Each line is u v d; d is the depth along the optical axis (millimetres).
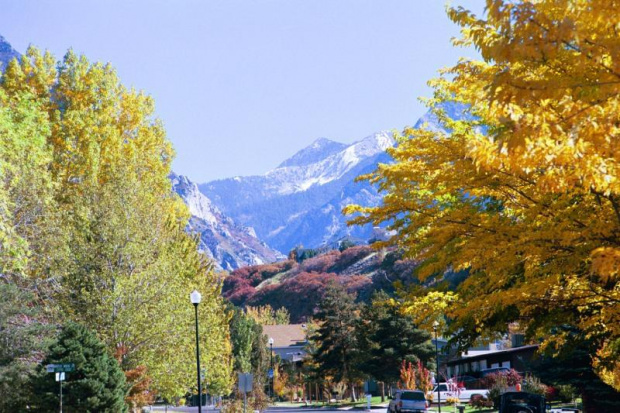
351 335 81250
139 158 48562
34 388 32875
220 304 63031
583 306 13094
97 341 34562
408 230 13453
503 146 7969
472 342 16578
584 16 7617
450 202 14773
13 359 34438
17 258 27156
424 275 12641
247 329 99250
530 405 22062
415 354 70812
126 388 35250
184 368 38125
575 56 7910
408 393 41844
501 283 13047
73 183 45625
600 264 7914
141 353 36938
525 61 8562
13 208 34438
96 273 37750
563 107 8094
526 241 10969
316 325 124812
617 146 7918
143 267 38719
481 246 11500
